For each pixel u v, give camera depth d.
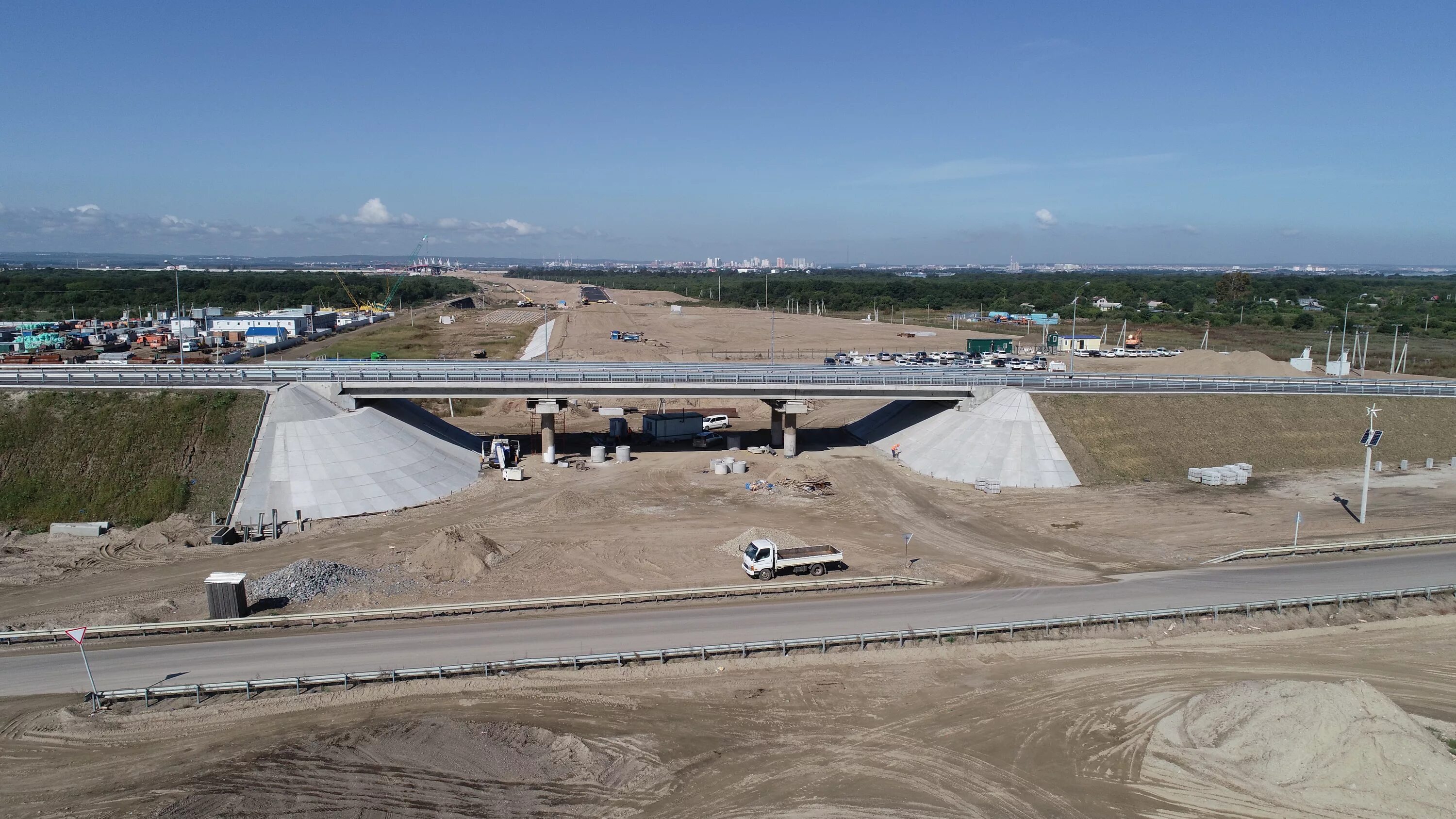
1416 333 178.62
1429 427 75.06
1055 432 69.75
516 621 39.66
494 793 27.11
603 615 40.34
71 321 179.88
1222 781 28.03
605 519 56.69
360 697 32.91
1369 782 27.05
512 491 63.62
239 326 151.88
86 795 26.78
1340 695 29.30
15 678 34.03
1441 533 53.31
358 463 60.44
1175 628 39.72
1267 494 62.78
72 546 50.12
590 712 32.09
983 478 66.25
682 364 85.25
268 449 58.97
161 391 62.47
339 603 41.53
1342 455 71.56
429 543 47.41
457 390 68.94
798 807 26.61
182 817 25.59
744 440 82.38
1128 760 29.34
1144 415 72.88
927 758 29.33
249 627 38.62
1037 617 40.44
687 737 30.53
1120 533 53.91
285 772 28.00
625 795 27.12
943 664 36.12
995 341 132.12
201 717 31.38
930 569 47.22
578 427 88.56
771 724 31.41
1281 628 39.97
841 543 51.91
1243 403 75.81
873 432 82.94
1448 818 25.78
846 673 35.22
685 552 49.84
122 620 39.12
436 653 36.19
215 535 50.84
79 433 58.22
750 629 38.69
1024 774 28.50
